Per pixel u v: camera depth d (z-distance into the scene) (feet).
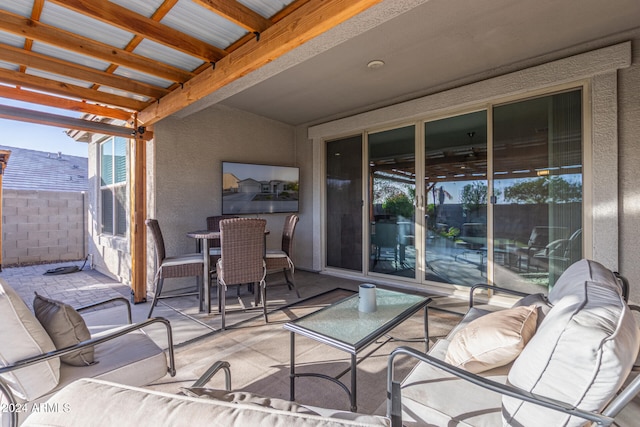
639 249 9.18
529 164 11.14
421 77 12.40
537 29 9.12
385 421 1.94
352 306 7.23
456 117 12.84
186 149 14.07
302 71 11.83
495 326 4.30
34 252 21.53
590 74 9.70
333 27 7.02
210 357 7.81
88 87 10.60
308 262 18.45
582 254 10.12
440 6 8.00
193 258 11.64
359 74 12.09
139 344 5.84
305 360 7.66
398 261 14.76
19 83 9.35
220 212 15.29
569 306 3.36
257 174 16.56
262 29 7.43
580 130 10.16
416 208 14.01
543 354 3.06
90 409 1.95
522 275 11.37
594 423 2.84
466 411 3.69
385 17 6.78
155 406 1.95
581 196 10.15
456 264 12.97
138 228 12.42
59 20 7.06
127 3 6.66
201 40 8.05
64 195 22.71
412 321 10.12
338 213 17.11
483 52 10.46
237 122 16.10
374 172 15.55
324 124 17.06
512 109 11.47
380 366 7.34
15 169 29.35
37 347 4.19
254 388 6.48
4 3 6.47
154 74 9.40
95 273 18.15
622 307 3.18
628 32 9.28
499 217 11.83
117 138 16.61
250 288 14.03
